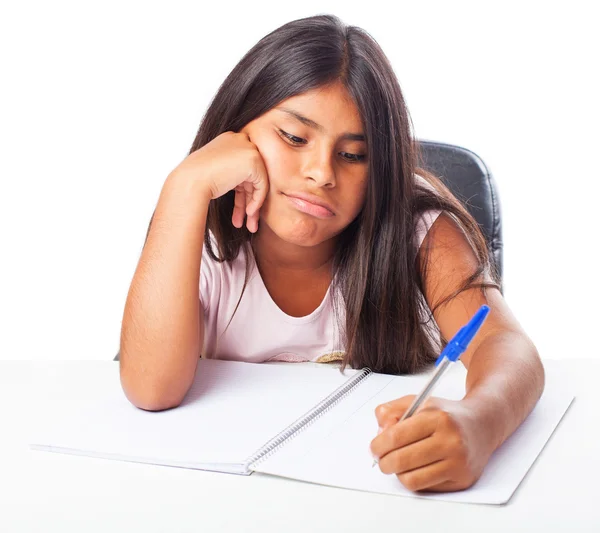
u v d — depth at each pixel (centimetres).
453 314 125
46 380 120
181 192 118
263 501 85
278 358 141
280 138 117
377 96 117
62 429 102
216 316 139
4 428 104
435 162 158
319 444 96
